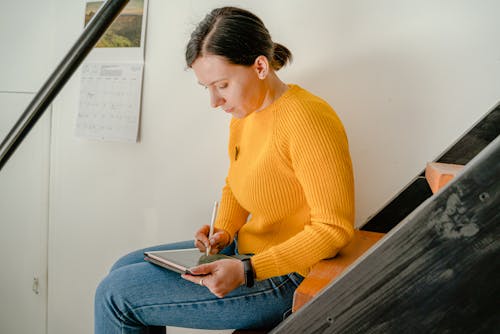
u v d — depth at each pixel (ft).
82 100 5.98
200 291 3.19
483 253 1.63
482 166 1.58
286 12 4.73
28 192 6.60
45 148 6.39
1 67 6.59
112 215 6.08
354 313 1.87
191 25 5.26
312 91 4.70
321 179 3.03
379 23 4.32
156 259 3.48
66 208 6.38
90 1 5.87
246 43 3.21
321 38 4.59
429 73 4.17
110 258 6.19
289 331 2.01
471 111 4.05
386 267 1.78
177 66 5.40
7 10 6.45
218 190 5.39
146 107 5.65
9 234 6.82
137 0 5.52
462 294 1.68
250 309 3.19
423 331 1.76
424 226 1.70
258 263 3.00
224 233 4.12
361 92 4.47
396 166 4.39
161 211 5.76
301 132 3.14
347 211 3.02
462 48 4.02
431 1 4.09
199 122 5.37
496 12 3.87
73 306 6.56
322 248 2.96
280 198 3.46
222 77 3.27
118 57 5.71
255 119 3.65
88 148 6.09
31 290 6.79
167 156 5.62
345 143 3.20
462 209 1.63
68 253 6.46
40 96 2.81
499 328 1.65
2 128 6.68
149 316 3.25
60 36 6.12
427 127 4.23
